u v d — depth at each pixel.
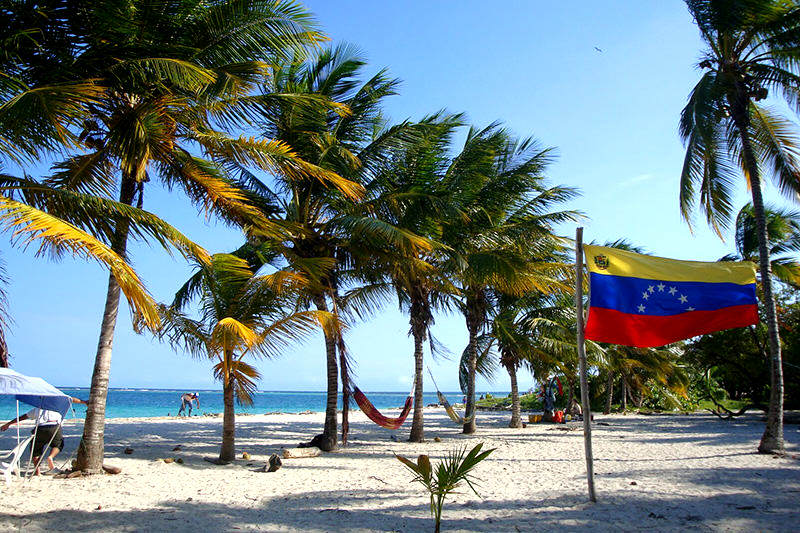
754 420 22.67
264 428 20.09
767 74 11.48
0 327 6.93
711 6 10.87
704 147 11.62
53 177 8.59
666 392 30.31
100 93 7.73
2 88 6.60
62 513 6.49
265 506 7.11
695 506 6.82
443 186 14.19
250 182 12.94
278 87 12.31
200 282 13.45
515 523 6.20
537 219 15.03
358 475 9.58
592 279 7.11
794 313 22.27
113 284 9.23
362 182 13.05
